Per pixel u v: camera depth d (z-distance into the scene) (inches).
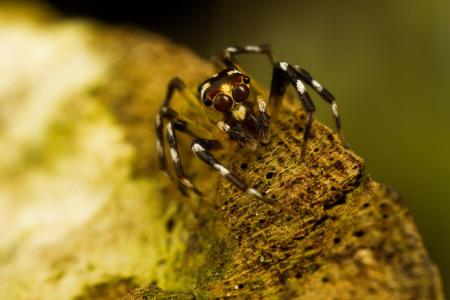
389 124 3.3
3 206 2.8
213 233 2.5
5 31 3.4
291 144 2.5
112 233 2.7
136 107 2.9
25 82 3.2
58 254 2.7
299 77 2.5
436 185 3.1
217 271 2.4
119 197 2.7
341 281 2.3
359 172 2.4
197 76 2.8
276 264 2.4
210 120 2.6
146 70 3.0
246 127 2.6
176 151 2.6
